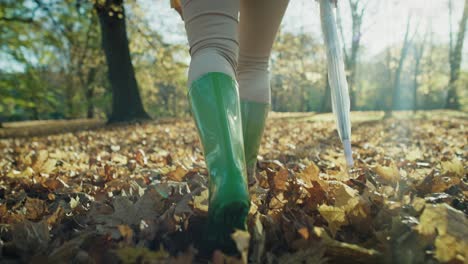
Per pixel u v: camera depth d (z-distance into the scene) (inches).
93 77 1196.5
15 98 776.9
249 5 62.6
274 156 141.9
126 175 103.0
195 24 52.0
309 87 1841.8
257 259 39.8
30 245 46.4
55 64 1158.3
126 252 36.7
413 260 38.5
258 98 66.9
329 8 65.4
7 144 295.9
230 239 40.7
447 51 1584.6
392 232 42.5
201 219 51.6
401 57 916.6
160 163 136.2
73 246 43.1
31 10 594.9
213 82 47.5
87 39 853.8
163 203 60.4
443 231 39.3
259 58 67.7
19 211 65.1
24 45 652.7
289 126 426.3
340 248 39.4
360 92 1819.6
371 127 403.5
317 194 58.4
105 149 211.3
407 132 306.0
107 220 52.7
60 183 91.7
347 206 50.0
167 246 46.5
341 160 110.6
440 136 253.6
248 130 66.7
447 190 68.8
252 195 61.9
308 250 39.6
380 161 121.3
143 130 367.2
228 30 51.9
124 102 545.0
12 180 102.1
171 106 1891.0
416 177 78.2
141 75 1072.2
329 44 64.4
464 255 37.1
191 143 217.8
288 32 1226.6
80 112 1274.6
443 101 1637.6
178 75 864.3
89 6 571.8
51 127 658.2
